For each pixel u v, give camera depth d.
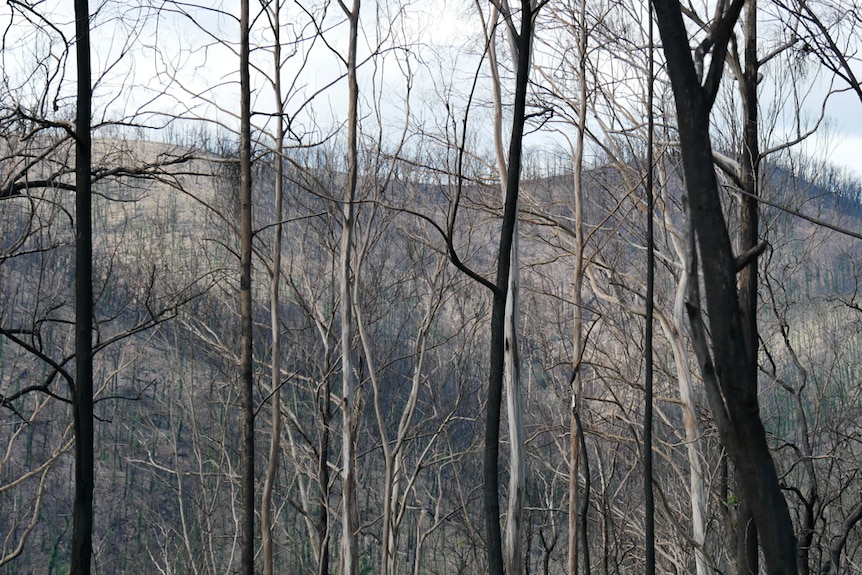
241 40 10.01
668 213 13.65
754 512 4.14
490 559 5.99
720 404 4.54
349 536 13.60
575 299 13.03
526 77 6.36
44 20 8.23
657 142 12.53
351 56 12.84
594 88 14.13
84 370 7.07
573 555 12.82
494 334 6.23
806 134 10.91
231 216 13.42
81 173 7.29
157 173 10.73
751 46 11.12
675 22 4.38
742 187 8.37
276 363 11.52
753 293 9.77
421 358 15.26
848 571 13.30
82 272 7.17
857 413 14.77
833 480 14.78
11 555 12.37
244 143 9.96
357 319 14.81
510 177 6.33
